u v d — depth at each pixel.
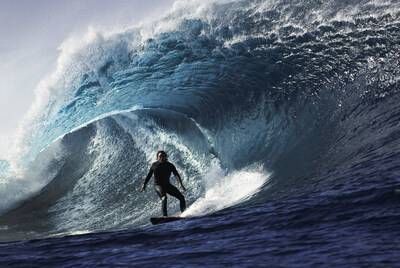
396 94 6.94
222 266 2.35
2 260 2.99
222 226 3.60
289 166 6.70
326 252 2.37
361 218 3.01
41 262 2.88
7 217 9.34
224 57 9.98
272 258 2.39
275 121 8.25
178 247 3.02
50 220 8.84
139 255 2.86
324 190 4.20
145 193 9.02
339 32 9.07
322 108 7.65
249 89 9.08
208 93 9.80
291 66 8.88
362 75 7.84
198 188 8.59
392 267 2.00
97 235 3.85
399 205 3.14
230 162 8.66
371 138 5.89
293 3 9.90
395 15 8.91
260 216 3.71
